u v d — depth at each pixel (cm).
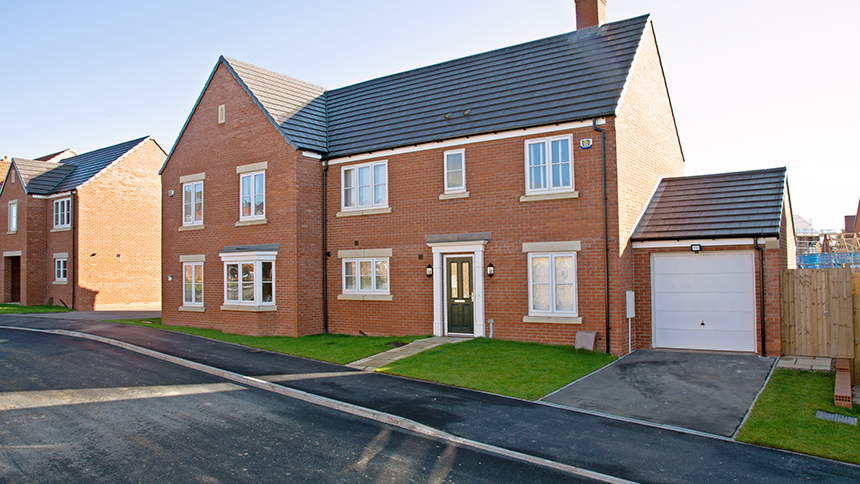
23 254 2912
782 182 1430
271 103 1806
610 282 1330
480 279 1487
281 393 1023
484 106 1584
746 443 762
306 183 1716
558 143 1412
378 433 799
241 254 1733
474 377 1105
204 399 971
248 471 659
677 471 668
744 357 1288
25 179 2914
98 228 2830
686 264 1409
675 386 1049
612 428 823
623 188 1373
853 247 2995
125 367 1227
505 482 635
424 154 1594
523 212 1440
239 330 1739
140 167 3027
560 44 1700
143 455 707
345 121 1872
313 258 1728
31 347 1482
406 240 1619
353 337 1628
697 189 1555
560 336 1386
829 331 1266
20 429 805
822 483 635
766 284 1298
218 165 1888
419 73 1931
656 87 1694
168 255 2044
